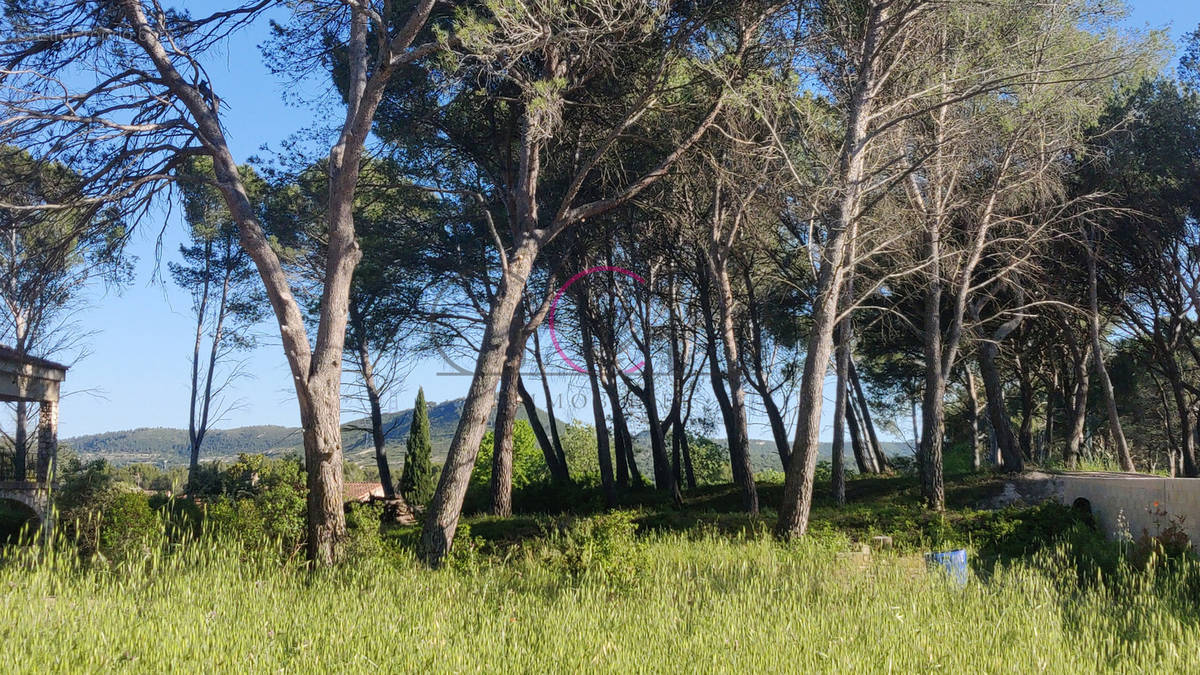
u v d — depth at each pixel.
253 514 11.62
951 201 21.50
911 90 18.47
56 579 8.36
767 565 11.39
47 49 13.06
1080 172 23.59
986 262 25.67
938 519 18.19
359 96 13.65
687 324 27.97
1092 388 33.94
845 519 19.47
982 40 18.55
